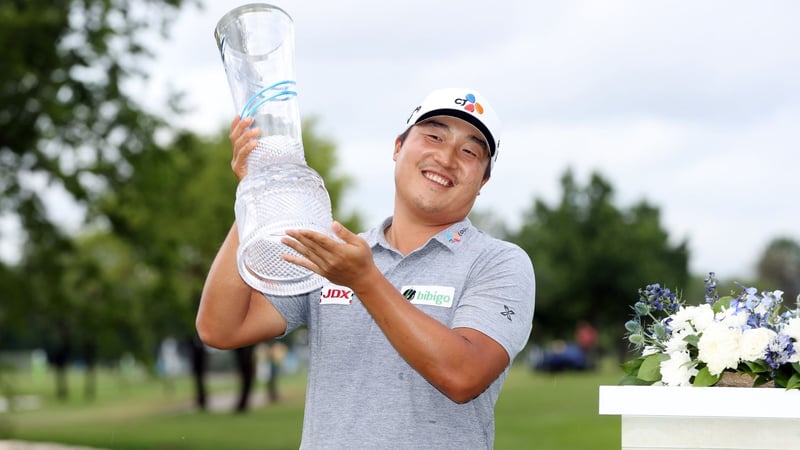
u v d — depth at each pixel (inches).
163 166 672.4
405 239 114.8
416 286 107.9
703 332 106.2
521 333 105.2
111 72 633.0
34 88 612.4
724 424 96.2
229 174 1009.5
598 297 1857.8
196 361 1100.5
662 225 1881.2
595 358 1777.8
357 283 91.8
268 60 98.6
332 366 107.0
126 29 629.3
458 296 106.7
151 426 818.8
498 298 104.9
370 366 105.4
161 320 773.9
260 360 1418.6
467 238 111.6
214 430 757.9
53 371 2623.0
